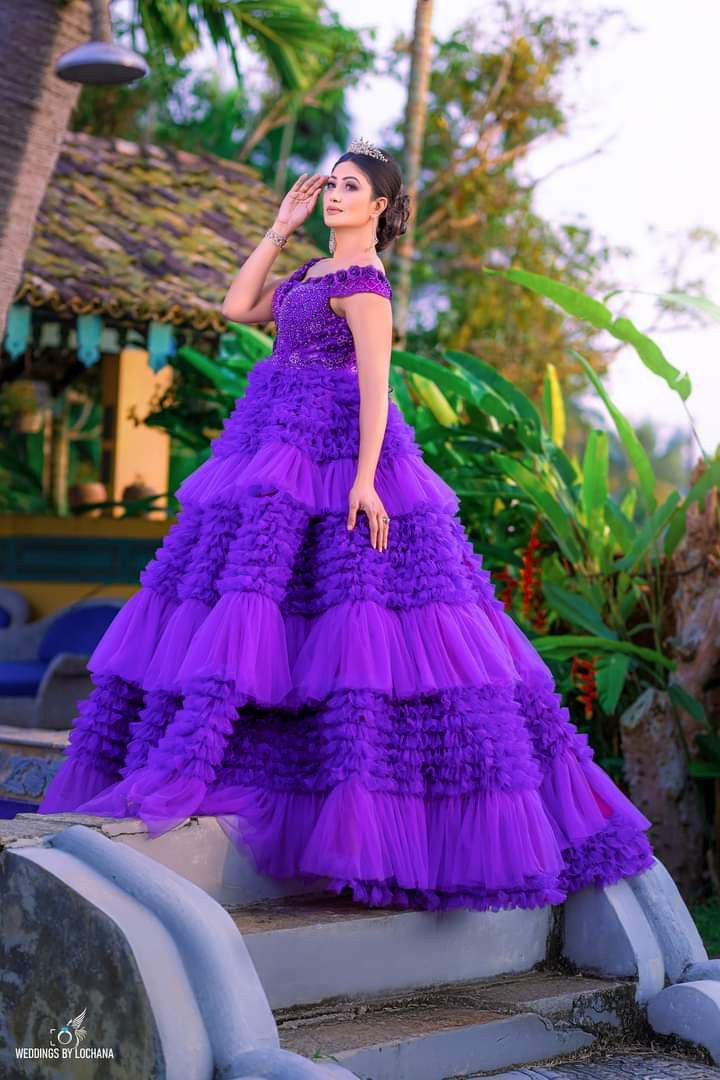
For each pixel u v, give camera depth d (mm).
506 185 16344
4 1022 2770
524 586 6129
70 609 8438
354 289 3467
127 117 18062
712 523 5656
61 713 6574
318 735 3260
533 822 3225
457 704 3252
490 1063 3102
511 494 6121
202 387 9547
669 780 5566
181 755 3055
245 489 3320
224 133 19609
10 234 4855
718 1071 3264
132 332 9359
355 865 3027
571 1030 3322
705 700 5652
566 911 3658
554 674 6070
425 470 3559
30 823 3002
